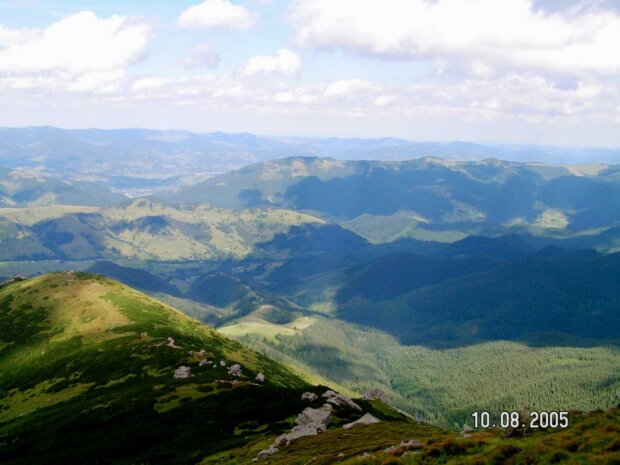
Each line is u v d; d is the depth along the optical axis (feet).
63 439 380.17
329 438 254.68
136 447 337.72
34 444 385.50
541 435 158.71
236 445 289.12
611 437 135.95
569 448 137.08
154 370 545.44
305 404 361.92
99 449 335.06
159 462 295.28
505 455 144.15
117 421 394.11
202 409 393.50
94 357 624.59
